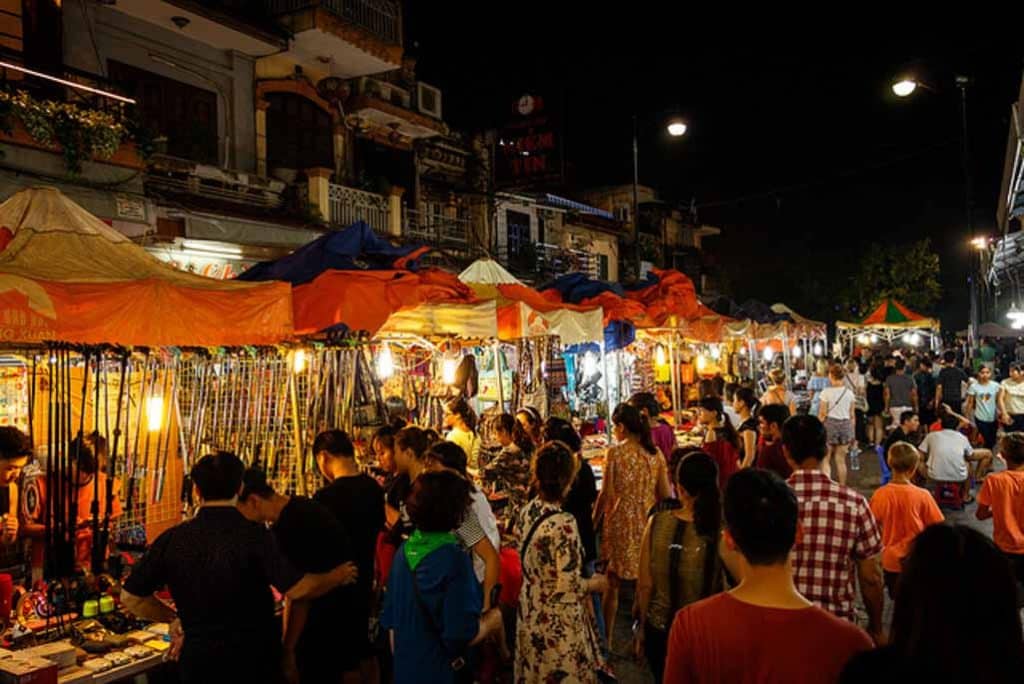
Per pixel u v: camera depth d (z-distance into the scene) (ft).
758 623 6.69
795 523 6.97
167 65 44.32
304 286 20.90
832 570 11.71
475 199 72.23
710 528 12.13
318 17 49.65
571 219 89.10
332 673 13.76
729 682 6.63
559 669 12.89
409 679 11.03
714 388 32.78
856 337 94.17
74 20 39.17
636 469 18.13
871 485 38.93
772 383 38.55
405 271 22.00
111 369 17.33
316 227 48.14
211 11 43.73
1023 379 39.45
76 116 31.32
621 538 17.98
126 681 12.43
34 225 16.88
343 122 57.00
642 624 12.78
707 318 44.62
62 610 14.01
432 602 11.05
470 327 24.30
